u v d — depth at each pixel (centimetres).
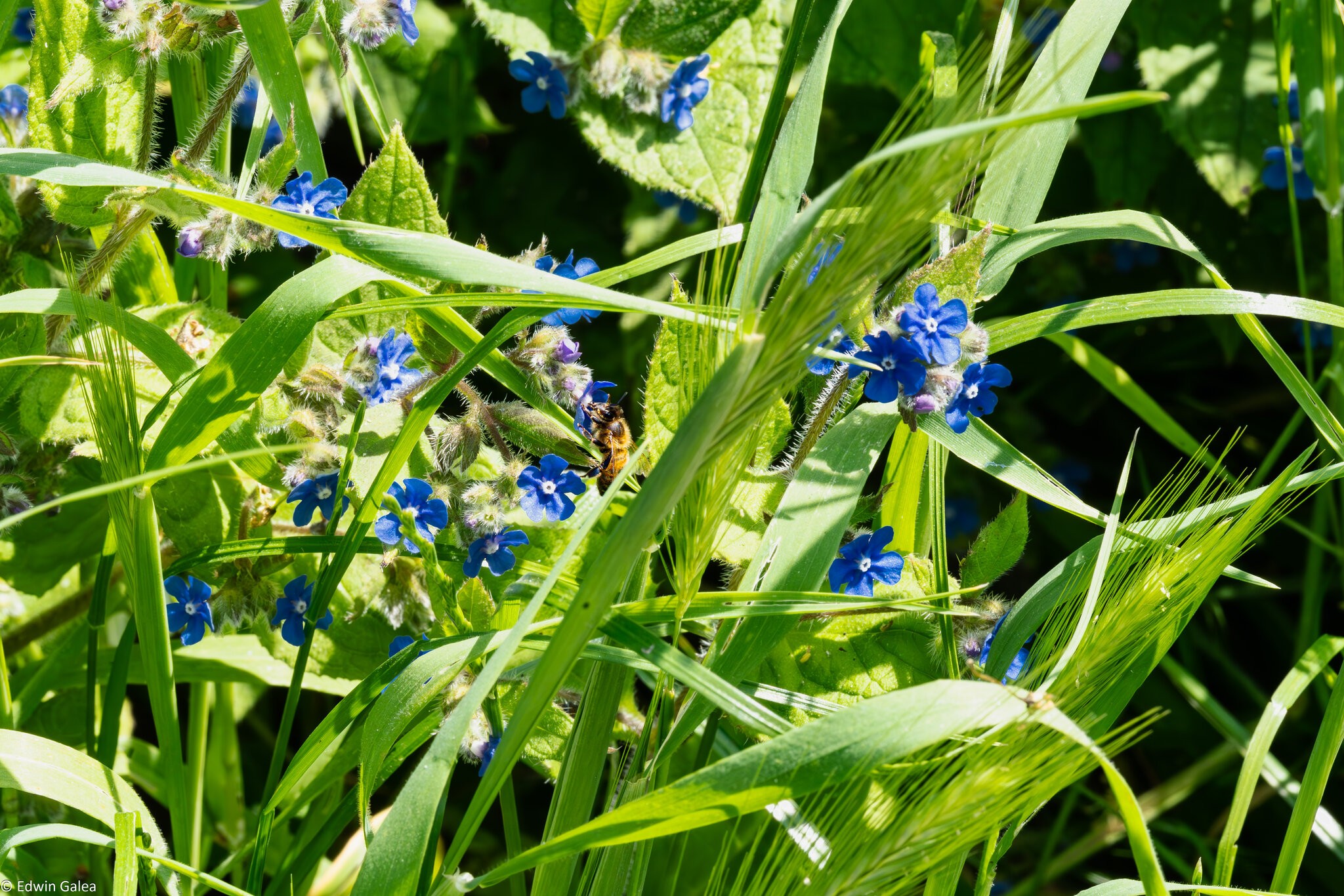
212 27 54
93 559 59
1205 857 63
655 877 57
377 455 54
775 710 54
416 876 48
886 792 48
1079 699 50
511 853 52
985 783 48
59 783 50
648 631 49
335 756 54
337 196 54
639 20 63
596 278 52
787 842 49
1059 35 55
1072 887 65
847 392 54
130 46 54
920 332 51
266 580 55
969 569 54
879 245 46
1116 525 51
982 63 47
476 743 52
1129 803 47
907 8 67
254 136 55
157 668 51
